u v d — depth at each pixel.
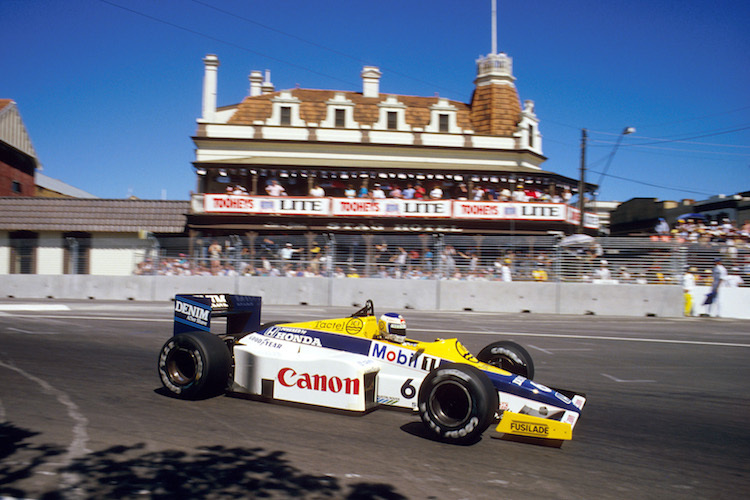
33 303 18.61
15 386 7.06
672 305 18.08
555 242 19.06
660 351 11.20
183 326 7.31
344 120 31.88
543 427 5.16
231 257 20.55
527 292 18.69
